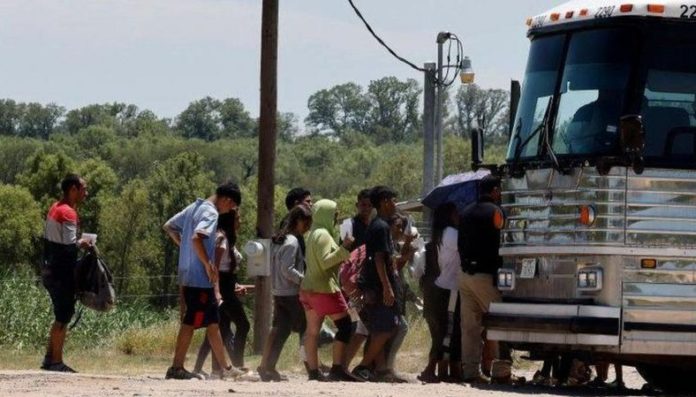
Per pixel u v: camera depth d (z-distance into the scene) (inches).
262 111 3088.1
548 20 2117.4
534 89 2121.1
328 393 1840.6
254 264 3004.4
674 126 1999.3
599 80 2030.0
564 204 2016.5
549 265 2033.7
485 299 2138.3
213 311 2138.3
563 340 1994.3
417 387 2001.7
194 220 2123.5
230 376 2156.7
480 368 2197.3
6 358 3075.8
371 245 2150.6
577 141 2032.5
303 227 2236.7
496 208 2123.5
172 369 2139.5
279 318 2220.7
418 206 3659.0
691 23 2017.7
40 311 3567.9
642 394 2150.6
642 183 1969.7
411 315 3297.2
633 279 1968.5
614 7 2036.2
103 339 3585.1
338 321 2171.5
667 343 1975.9
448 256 2228.1
